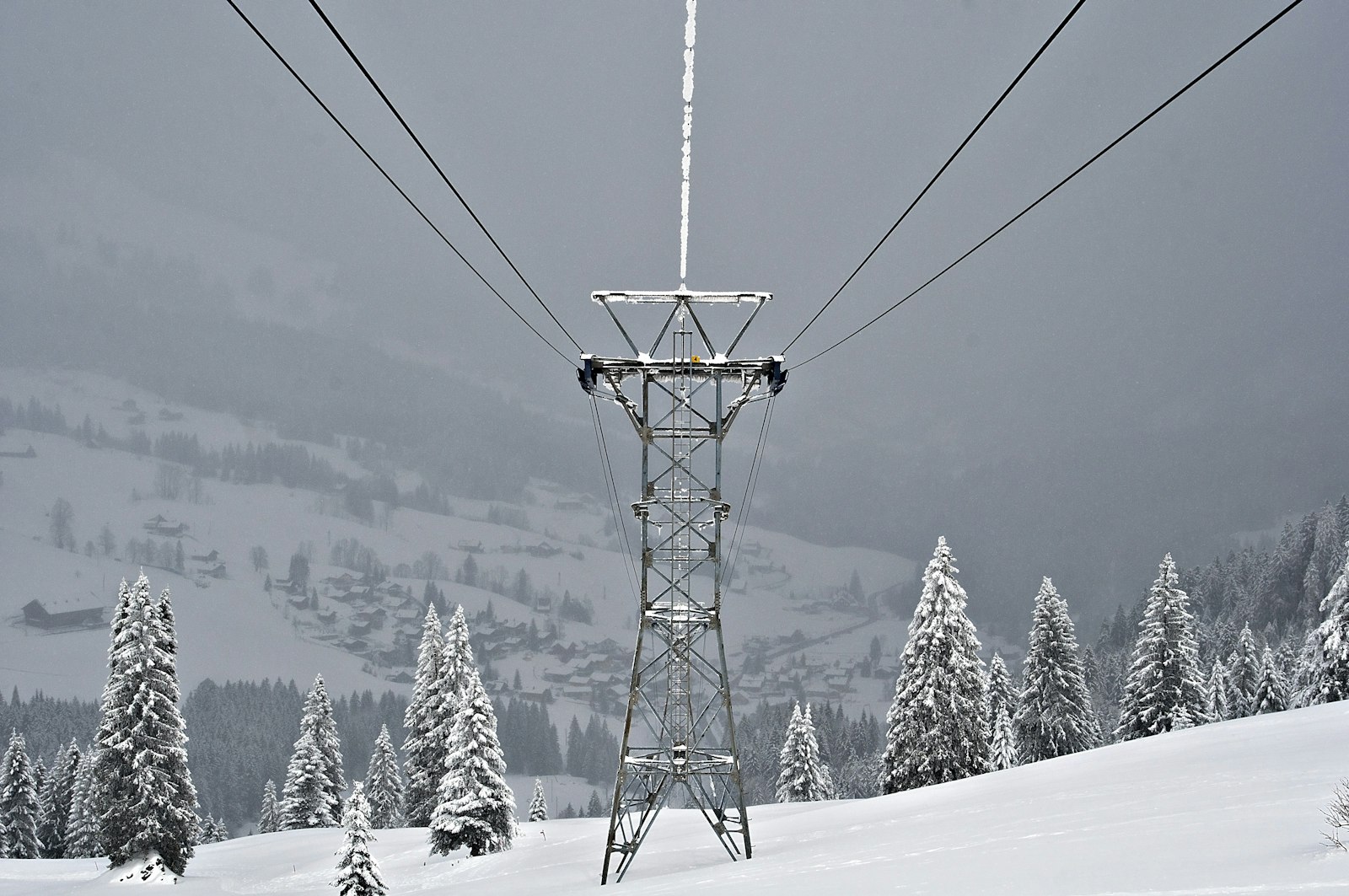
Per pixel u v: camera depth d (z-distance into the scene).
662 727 26.20
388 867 50.25
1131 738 63.06
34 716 186.25
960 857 14.23
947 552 55.91
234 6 9.38
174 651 55.91
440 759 68.12
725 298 25.16
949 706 53.66
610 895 18.58
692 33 14.77
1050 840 14.48
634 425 26.25
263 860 59.41
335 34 10.26
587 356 25.28
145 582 54.69
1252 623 146.25
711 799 26.00
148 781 52.59
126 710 53.19
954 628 55.00
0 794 75.88
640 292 24.89
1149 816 15.22
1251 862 9.81
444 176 14.38
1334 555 139.50
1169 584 63.06
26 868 63.19
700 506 26.30
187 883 52.50
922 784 54.00
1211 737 29.16
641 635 26.45
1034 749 62.44
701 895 15.17
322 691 80.25
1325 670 55.88
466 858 47.56
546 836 54.19
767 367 25.45
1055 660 62.16
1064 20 10.28
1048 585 63.44
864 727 154.38
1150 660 63.09
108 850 53.84
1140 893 9.09
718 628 26.36
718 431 26.31
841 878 14.18
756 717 160.00
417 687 70.75
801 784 70.69
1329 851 9.45
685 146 17.39
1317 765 17.89
